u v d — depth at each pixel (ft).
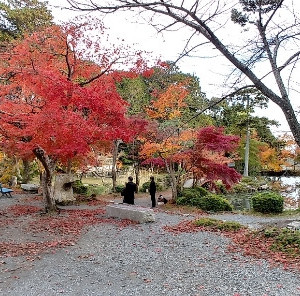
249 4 12.12
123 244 31.27
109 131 33.53
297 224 35.01
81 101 31.45
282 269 23.31
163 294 19.67
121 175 99.91
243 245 29.68
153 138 59.93
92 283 21.74
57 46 38.75
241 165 115.14
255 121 99.96
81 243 31.81
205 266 24.58
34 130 34.94
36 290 20.67
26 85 34.04
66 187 59.57
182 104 57.57
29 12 68.80
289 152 101.55
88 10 10.55
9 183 84.17
